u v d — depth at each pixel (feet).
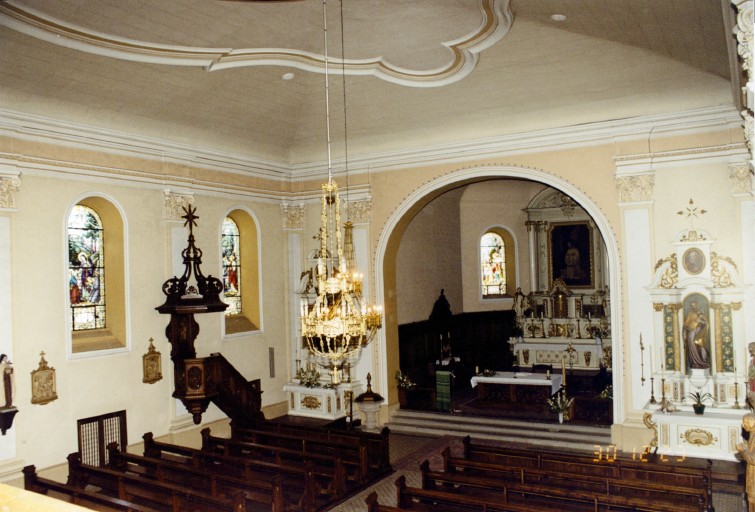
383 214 59.11
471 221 80.48
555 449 48.88
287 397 61.72
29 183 41.65
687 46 35.55
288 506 35.78
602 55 41.96
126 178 47.70
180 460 45.24
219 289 49.88
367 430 56.08
